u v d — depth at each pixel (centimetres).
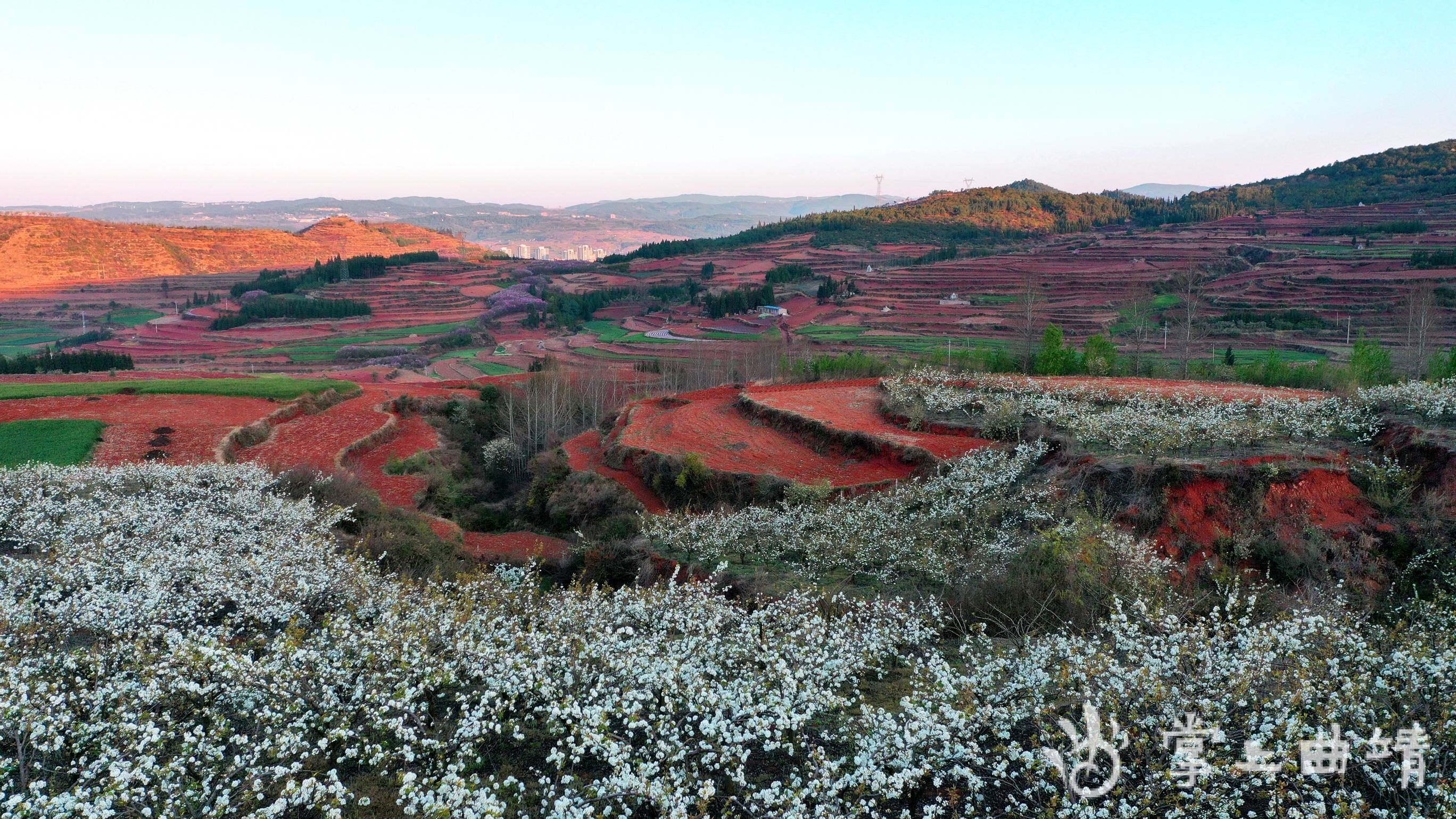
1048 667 1148
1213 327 10294
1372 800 823
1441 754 838
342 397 6138
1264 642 1012
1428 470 2091
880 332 12381
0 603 1261
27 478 2386
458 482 4422
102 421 4481
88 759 965
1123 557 1644
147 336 14950
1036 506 2255
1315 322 10031
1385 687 926
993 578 1692
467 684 1135
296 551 1823
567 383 6475
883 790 884
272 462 3941
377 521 2900
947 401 3606
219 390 5653
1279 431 2505
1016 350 8075
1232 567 1931
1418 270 11819
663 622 1391
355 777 979
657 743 962
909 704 1000
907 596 1800
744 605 1869
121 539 1808
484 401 6438
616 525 2984
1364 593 1788
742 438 3841
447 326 15638
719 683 1127
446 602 1476
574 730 980
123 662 1176
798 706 1090
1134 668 1074
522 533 3509
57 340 15925
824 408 4053
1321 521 2022
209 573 1541
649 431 4050
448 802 855
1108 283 13825
